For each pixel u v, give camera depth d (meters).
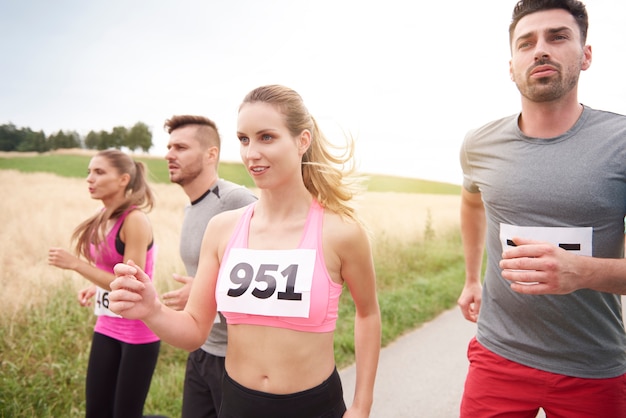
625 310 5.19
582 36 1.68
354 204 1.62
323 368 1.46
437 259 8.56
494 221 1.92
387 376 3.81
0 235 7.62
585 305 1.68
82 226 2.60
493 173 1.89
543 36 1.65
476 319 2.35
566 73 1.64
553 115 1.72
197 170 2.38
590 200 1.62
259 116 1.42
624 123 1.63
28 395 3.18
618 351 1.73
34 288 4.91
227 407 1.50
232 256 1.54
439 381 3.71
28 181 19.19
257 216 1.60
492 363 1.90
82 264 2.46
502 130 1.92
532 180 1.74
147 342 2.51
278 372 1.42
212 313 1.65
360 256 1.52
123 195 2.61
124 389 2.47
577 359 1.72
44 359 3.73
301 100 1.53
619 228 1.64
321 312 1.42
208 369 2.14
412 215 12.94
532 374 1.79
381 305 5.47
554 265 1.32
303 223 1.52
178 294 2.19
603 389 1.71
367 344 1.60
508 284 1.84
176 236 7.83
